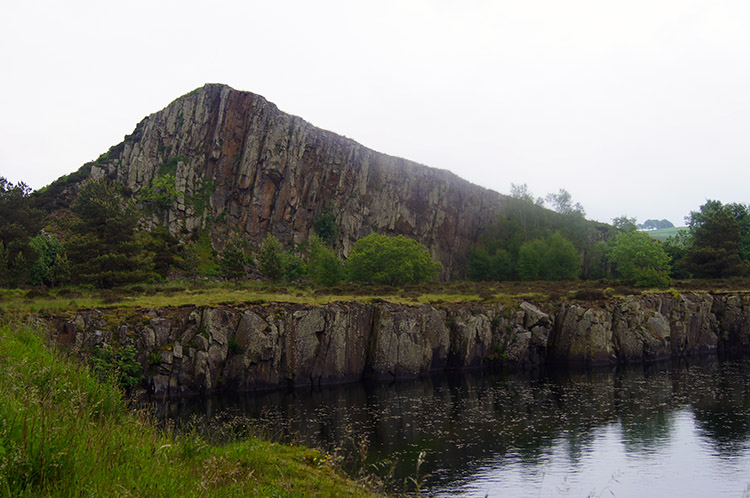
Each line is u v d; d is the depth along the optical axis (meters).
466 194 146.00
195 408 35.03
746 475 22.30
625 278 91.12
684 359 59.69
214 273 95.94
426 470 22.72
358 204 131.12
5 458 6.89
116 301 44.84
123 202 100.81
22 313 36.41
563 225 124.69
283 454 14.10
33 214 83.75
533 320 57.09
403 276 78.25
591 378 47.41
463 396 39.59
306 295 57.41
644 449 26.02
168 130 122.12
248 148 121.62
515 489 20.70
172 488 8.14
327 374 46.44
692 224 120.44
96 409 12.46
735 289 73.81
